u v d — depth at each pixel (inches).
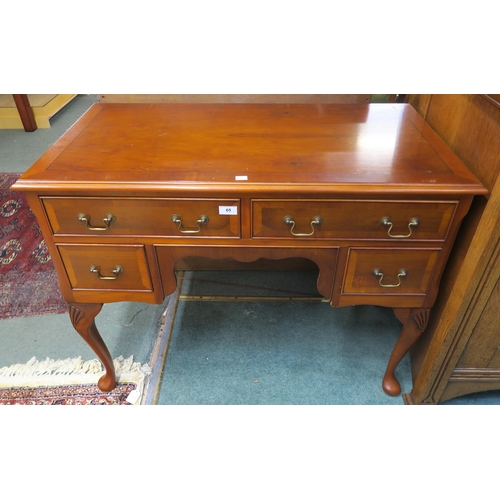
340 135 44.4
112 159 39.7
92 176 36.6
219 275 71.2
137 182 35.7
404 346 47.1
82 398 51.2
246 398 51.3
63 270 41.3
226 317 62.8
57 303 65.1
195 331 60.4
